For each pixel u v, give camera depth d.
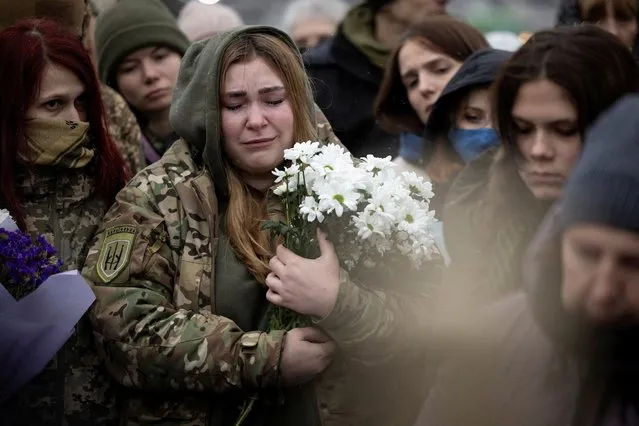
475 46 10.62
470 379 6.02
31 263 7.63
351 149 12.21
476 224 7.59
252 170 8.09
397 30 12.81
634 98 5.29
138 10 12.25
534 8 18.52
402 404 7.90
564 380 5.60
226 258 7.91
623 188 5.00
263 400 7.78
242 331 7.70
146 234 7.86
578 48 6.75
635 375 5.32
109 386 8.20
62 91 8.29
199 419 7.79
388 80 10.90
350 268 7.81
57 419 8.11
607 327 5.25
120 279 7.78
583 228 5.14
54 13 10.38
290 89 8.06
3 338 7.52
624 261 5.10
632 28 9.83
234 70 7.95
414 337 7.67
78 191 8.44
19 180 8.32
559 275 5.45
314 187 7.48
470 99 9.50
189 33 15.09
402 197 7.57
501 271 6.99
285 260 7.63
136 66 12.16
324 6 16.52
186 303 7.79
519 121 6.94
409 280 8.02
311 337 7.64
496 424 5.88
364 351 7.63
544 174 6.86
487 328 6.05
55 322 7.57
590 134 5.28
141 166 11.52
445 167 9.80
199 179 8.04
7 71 8.20
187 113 8.10
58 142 8.24
